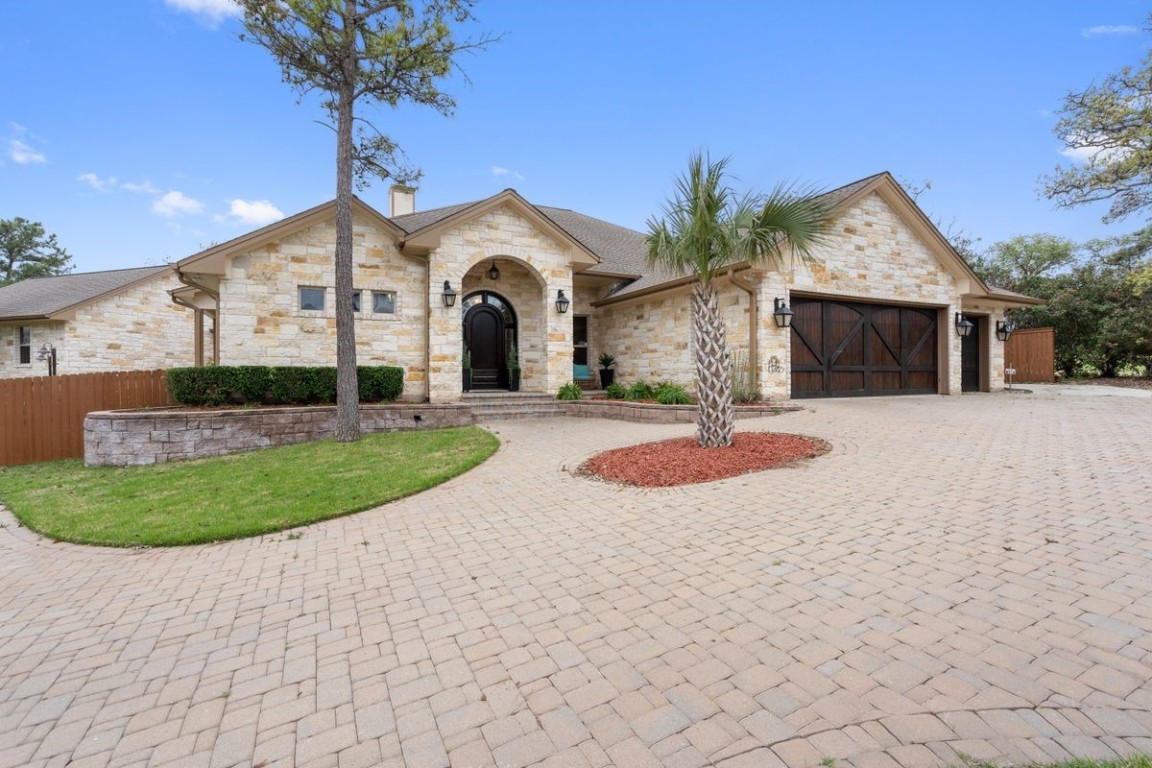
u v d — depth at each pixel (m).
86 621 3.40
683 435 8.73
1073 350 19.70
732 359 12.12
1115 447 6.28
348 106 9.70
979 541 3.72
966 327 14.42
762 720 2.11
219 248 11.16
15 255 30.97
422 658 2.75
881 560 3.54
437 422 11.30
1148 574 3.13
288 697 2.49
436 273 12.73
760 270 11.26
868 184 12.58
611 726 2.14
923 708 2.12
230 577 4.00
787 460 6.37
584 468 6.78
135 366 17.25
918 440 7.18
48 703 2.53
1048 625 2.66
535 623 3.04
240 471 7.57
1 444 9.99
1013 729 1.97
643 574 3.60
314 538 4.79
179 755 2.12
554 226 13.56
